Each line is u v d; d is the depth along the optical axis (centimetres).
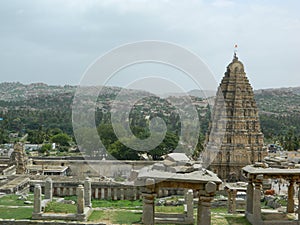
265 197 6819
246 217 4906
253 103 10150
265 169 4759
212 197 3531
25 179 7431
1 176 7788
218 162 9575
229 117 9825
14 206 5500
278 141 19462
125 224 4569
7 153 13988
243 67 10181
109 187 7019
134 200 6925
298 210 4709
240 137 9750
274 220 4691
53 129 19875
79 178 7525
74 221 4659
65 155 12900
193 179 3481
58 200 5881
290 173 4691
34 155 13425
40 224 4522
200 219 3547
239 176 9581
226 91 10062
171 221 4766
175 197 6938
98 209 5384
